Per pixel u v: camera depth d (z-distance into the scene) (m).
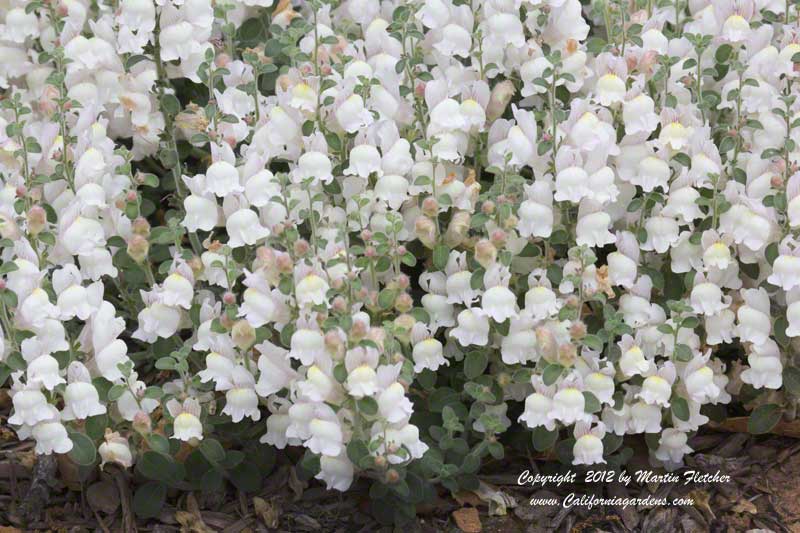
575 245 4.23
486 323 4.02
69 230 4.11
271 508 4.29
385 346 3.78
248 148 4.30
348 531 4.23
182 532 4.23
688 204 4.15
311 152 4.16
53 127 4.36
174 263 4.04
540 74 4.46
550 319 4.05
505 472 4.45
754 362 4.10
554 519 4.30
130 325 4.75
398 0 4.89
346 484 3.91
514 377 3.99
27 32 4.95
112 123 4.87
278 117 4.29
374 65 4.64
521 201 4.21
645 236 4.18
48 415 3.75
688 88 4.56
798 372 4.24
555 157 4.09
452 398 4.20
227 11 5.05
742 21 4.55
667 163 4.18
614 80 4.20
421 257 4.47
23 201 4.08
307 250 3.91
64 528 4.23
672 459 4.22
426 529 4.24
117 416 4.05
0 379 3.87
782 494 4.40
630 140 4.22
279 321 3.93
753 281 4.36
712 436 4.62
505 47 4.59
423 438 4.18
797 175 4.01
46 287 3.97
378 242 4.18
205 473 4.17
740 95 4.45
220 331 3.91
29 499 4.27
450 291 4.07
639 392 4.07
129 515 4.24
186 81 5.16
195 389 4.12
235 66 4.68
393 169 4.17
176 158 4.75
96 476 4.35
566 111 4.33
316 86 4.24
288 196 4.07
